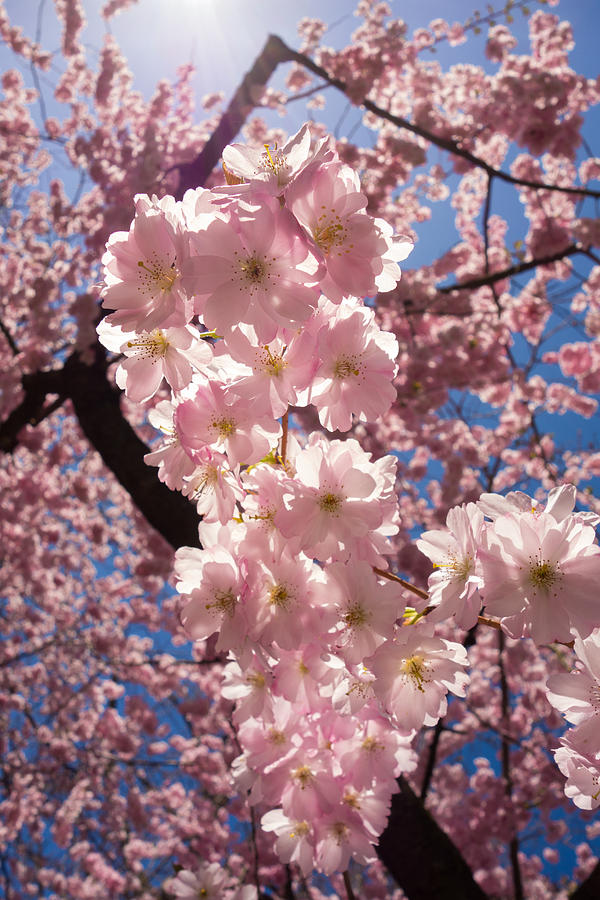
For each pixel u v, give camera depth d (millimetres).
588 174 7820
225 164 1269
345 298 1316
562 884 8922
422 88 7766
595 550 1223
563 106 6836
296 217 1177
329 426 1411
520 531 1234
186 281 1148
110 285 1229
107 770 9016
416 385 6578
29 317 7176
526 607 1221
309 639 1340
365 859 1755
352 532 1297
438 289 7039
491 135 7566
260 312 1185
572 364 7914
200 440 1301
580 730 1229
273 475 1344
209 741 8516
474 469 7953
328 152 1220
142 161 7117
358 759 1702
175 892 2750
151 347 1324
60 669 9594
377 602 1319
